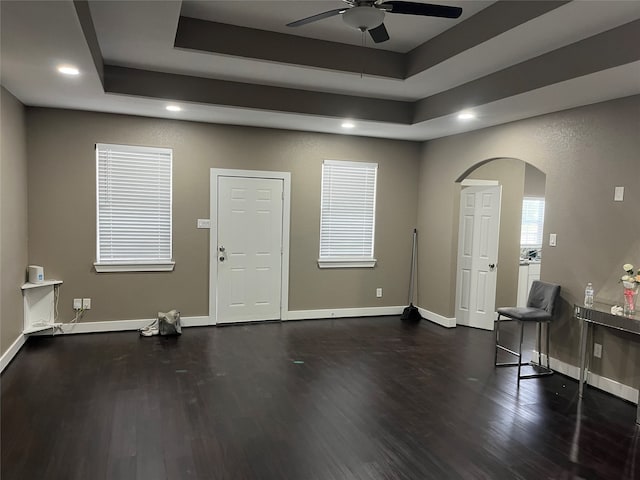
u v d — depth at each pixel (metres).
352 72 3.95
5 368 3.87
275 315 5.73
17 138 4.24
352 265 6.02
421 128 5.20
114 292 5.01
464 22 3.31
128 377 3.73
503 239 5.74
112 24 3.01
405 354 4.54
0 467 2.41
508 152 4.67
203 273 5.35
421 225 6.23
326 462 2.53
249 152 5.42
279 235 5.66
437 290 5.88
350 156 5.89
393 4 2.41
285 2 3.16
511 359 4.45
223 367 4.02
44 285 4.61
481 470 2.49
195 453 2.59
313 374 3.91
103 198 4.92
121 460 2.50
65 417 3.00
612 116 3.61
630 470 2.52
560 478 2.43
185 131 5.14
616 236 3.58
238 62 3.73
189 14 3.40
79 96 4.09
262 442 2.73
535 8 2.70
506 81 3.69
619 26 2.81
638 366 3.42
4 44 2.74
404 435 2.87
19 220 4.33
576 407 3.36
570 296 3.98
